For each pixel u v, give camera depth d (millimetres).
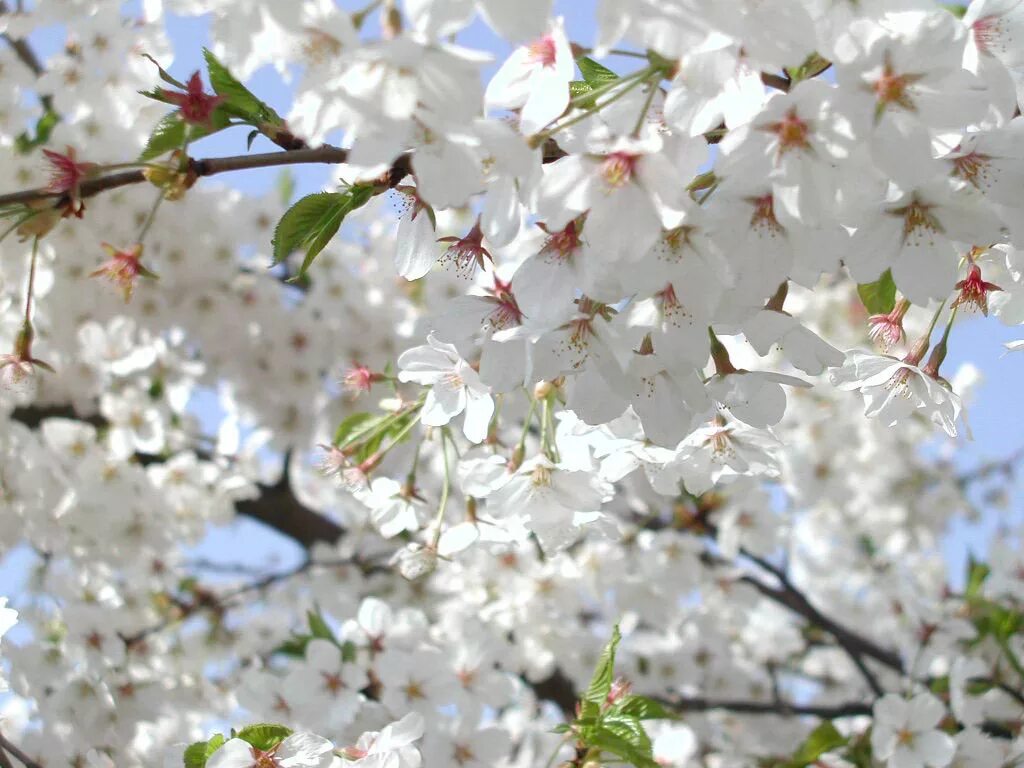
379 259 1031
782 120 351
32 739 627
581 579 819
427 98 342
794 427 1100
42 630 706
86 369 821
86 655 645
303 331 968
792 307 1220
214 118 424
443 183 355
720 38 344
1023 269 414
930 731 584
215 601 921
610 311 389
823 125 349
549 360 388
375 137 346
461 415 517
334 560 975
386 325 988
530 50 369
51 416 859
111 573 742
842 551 1234
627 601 886
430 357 450
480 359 417
